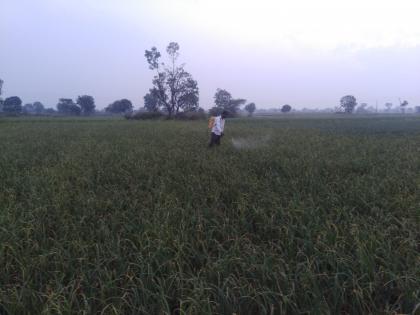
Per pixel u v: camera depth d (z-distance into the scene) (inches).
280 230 197.2
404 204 232.8
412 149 557.9
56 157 513.0
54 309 131.7
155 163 439.8
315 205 246.2
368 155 487.8
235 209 251.4
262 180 335.3
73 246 186.2
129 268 162.4
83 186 322.0
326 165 402.9
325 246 173.9
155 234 196.9
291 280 147.1
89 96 5049.2
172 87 2753.4
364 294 141.7
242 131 1073.5
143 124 1640.0
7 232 198.7
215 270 157.6
